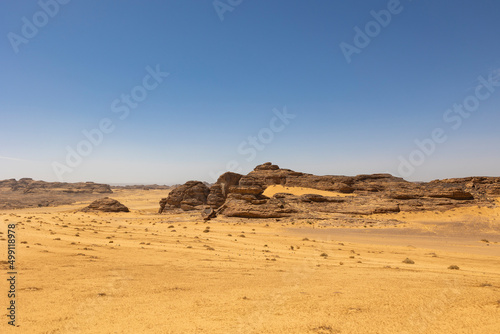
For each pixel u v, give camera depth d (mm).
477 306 11695
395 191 100000
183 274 20281
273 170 140375
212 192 122438
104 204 126562
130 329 9633
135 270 21234
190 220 90750
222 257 31016
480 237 62219
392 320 10258
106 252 30547
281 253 37406
